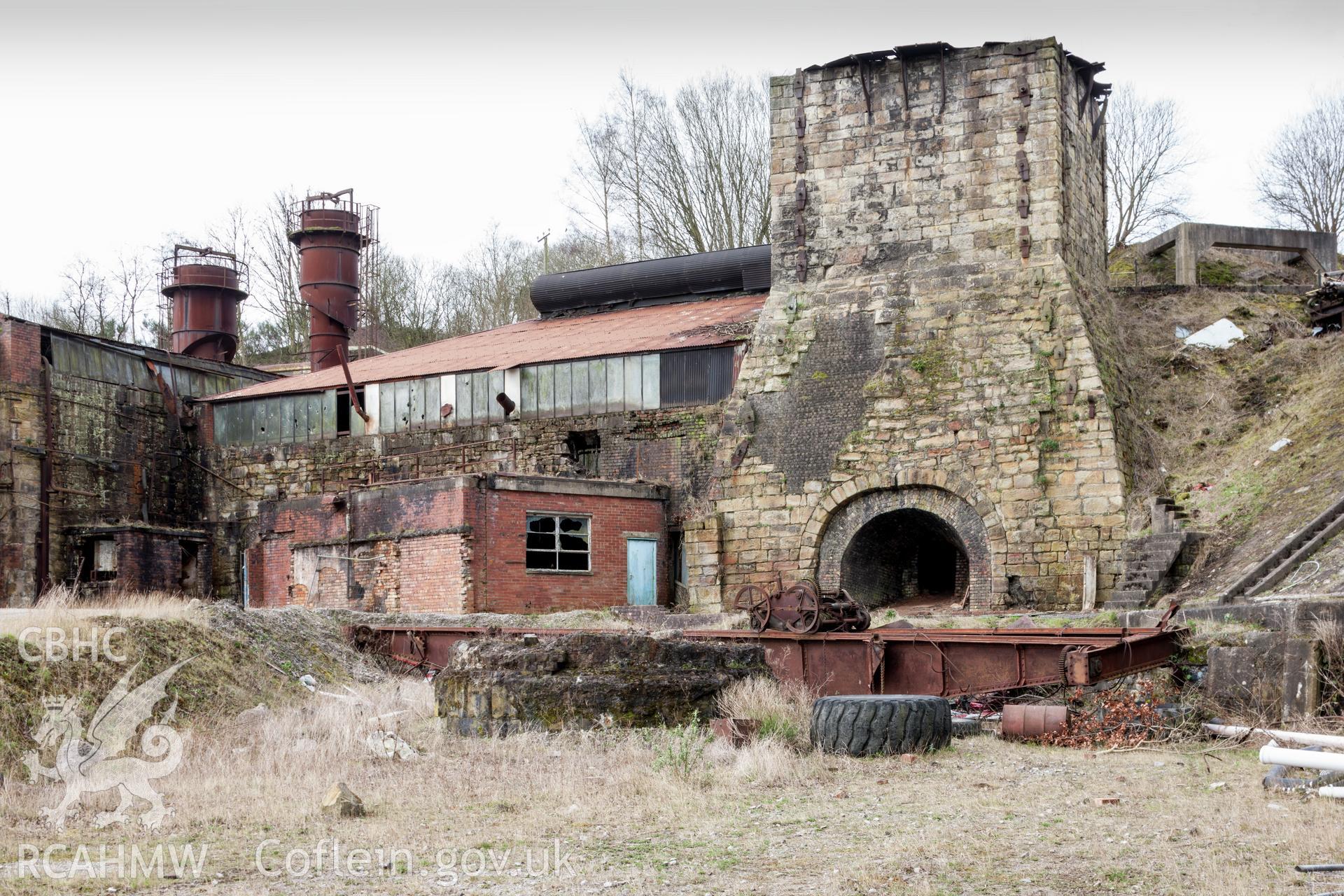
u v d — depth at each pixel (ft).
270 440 124.16
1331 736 42.19
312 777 40.83
